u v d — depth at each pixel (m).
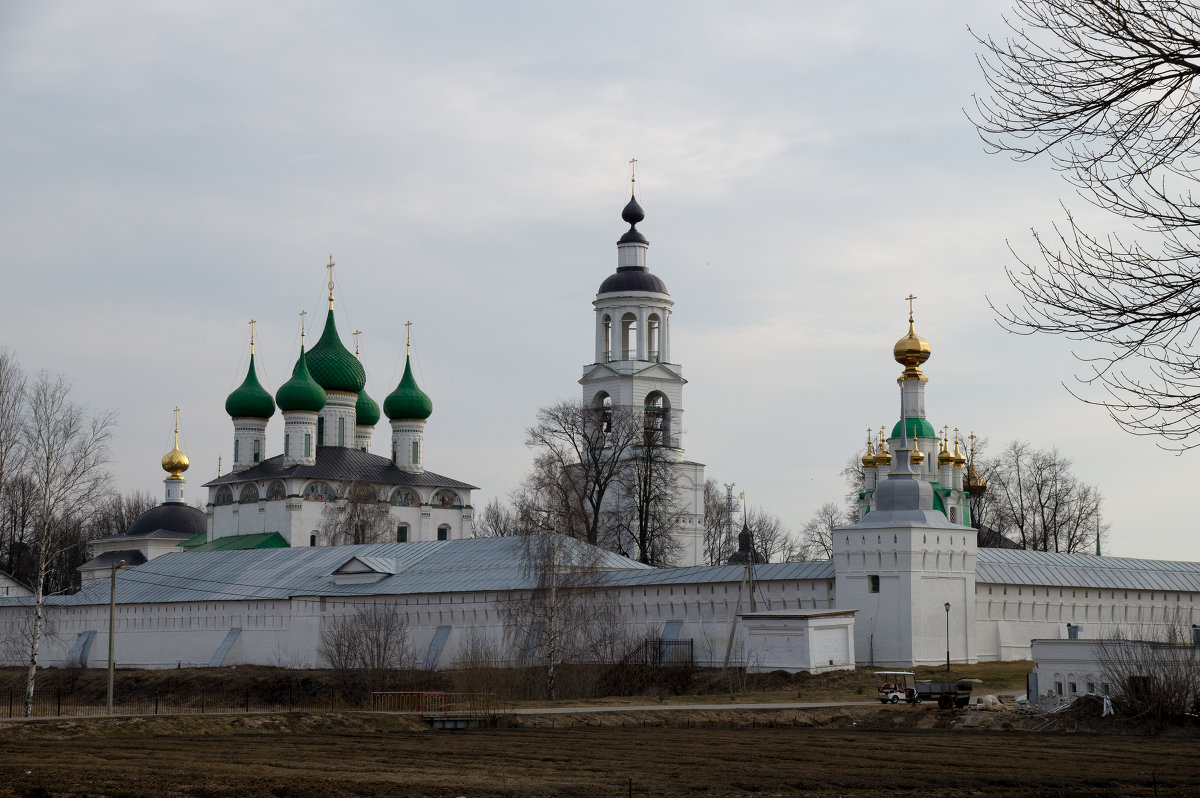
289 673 110.69
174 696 113.19
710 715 74.00
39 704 112.44
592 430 136.62
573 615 98.25
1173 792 48.81
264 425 167.00
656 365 153.38
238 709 97.88
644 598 101.75
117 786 50.44
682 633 99.56
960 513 136.62
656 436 140.00
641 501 131.00
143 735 67.75
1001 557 101.94
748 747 61.75
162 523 177.25
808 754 59.22
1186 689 67.56
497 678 93.69
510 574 110.31
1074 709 70.25
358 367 164.00
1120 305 27.98
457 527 162.25
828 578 95.69
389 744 63.69
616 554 118.06
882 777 52.59
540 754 59.66
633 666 94.38
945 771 54.00
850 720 72.56
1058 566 103.69
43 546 88.12
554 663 92.50
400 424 164.50
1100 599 103.38
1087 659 72.88
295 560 130.88
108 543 176.75
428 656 110.12
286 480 152.38
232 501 158.75
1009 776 52.66
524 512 119.19
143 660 130.50
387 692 88.62
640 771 54.41
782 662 89.69
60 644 136.25
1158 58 27.53
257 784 50.88
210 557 138.75
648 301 154.75
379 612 111.06
